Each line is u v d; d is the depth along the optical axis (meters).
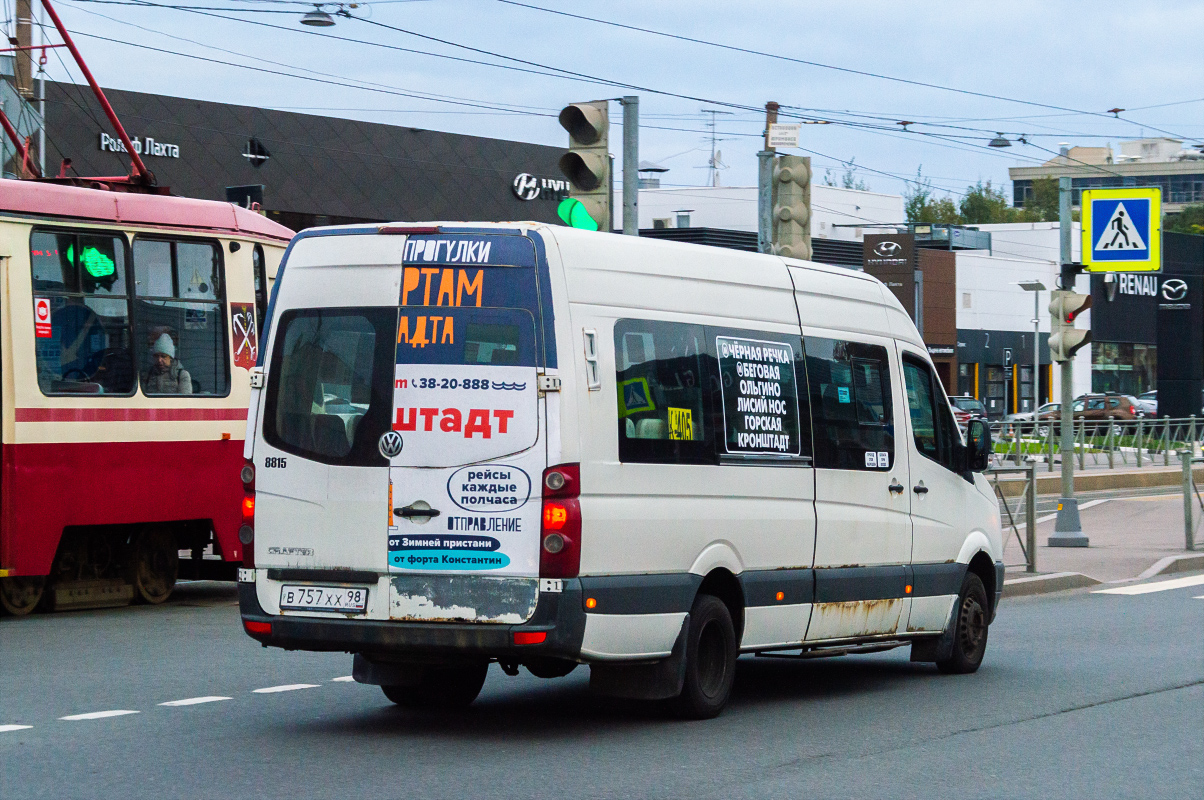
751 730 10.72
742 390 11.16
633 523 10.03
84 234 16.45
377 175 45.69
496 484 9.69
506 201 49.28
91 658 13.45
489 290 9.88
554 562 9.56
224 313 17.94
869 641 12.54
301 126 43.69
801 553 11.62
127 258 16.86
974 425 13.95
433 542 9.77
